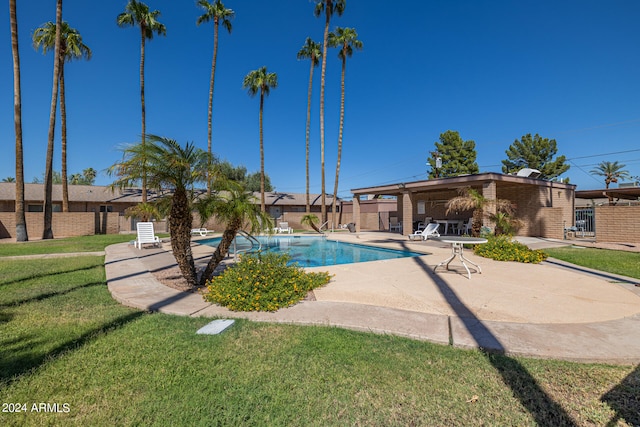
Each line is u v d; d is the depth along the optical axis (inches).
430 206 833.5
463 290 212.2
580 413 82.3
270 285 180.2
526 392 91.6
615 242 483.2
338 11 877.8
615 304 177.3
